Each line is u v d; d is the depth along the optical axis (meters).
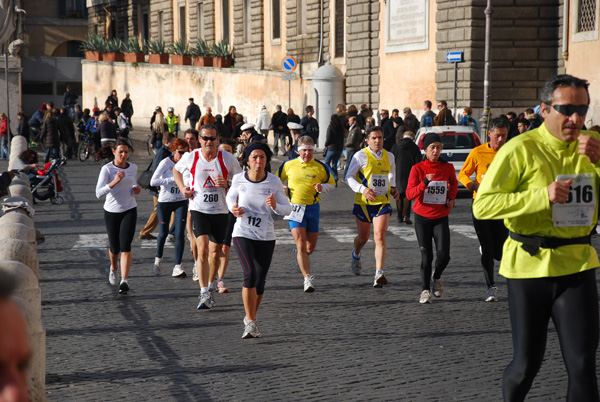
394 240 21.47
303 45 59.78
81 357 10.88
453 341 11.59
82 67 80.75
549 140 7.19
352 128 35.75
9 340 3.29
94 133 47.50
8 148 48.22
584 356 6.87
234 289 15.52
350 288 15.54
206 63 68.69
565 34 40.94
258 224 11.90
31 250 10.38
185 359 10.73
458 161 30.02
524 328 7.15
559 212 6.98
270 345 11.43
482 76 42.34
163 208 16.80
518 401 7.30
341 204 28.70
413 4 46.31
